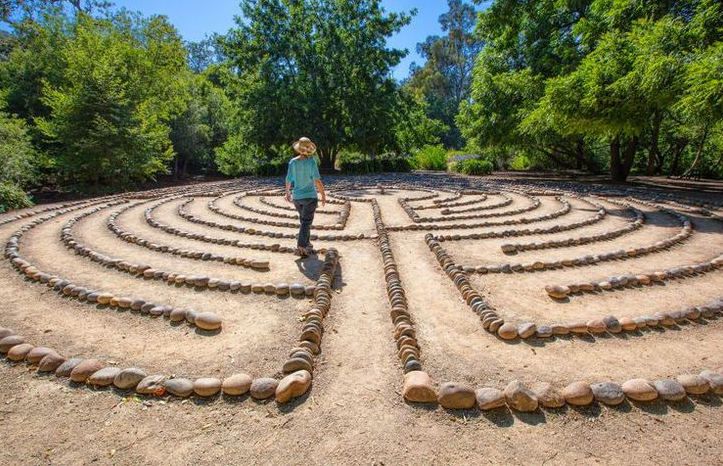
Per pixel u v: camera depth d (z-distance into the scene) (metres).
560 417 2.49
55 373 2.96
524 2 19.50
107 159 16.28
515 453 2.19
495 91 19.25
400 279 5.09
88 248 6.35
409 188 14.54
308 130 23.95
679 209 9.93
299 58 24.95
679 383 2.72
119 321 3.90
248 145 25.66
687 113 10.12
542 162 28.38
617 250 6.21
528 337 3.53
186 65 30.06
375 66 25.77
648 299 4.43
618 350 3.33
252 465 2.11
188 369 3.06
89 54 19.73
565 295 4.49
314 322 3.59
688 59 9.91
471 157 27.56
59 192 16.59
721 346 3.38
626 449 2.22
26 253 6.23
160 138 18.81
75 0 26.31
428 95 57.41
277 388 2.67
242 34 24.62
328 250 5.97
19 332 3.65
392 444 2.26
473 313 4.09
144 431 2.38
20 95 20.34
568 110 12.62
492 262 5.78
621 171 18.59
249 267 5.58
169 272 5.28
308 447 2.24
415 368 2.95
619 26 14.20
